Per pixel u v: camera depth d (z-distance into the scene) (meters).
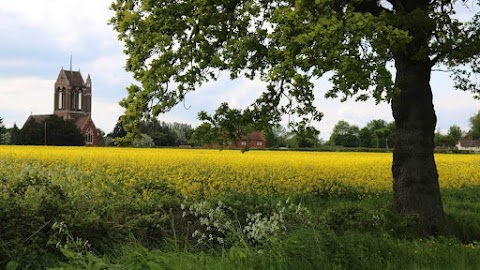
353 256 6.34
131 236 7.60
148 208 8.70
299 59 8.29
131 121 10.05
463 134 129.38
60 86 155.12
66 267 6.03
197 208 8.07
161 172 18.39
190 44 10.02
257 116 10.55
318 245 6.38
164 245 7.77
